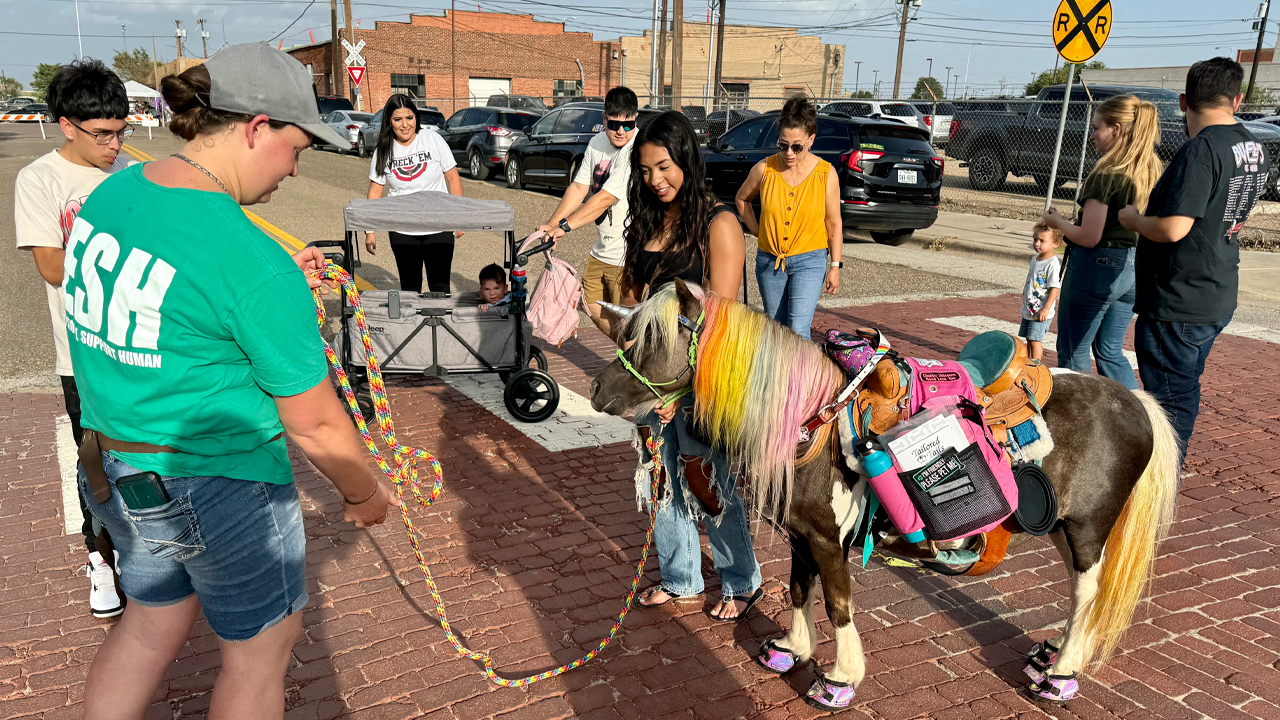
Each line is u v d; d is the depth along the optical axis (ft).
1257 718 9.77
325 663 10.55
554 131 53.47
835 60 195.11
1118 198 14.67
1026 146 58.44
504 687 10.18
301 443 6.50
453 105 144.36
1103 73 143.74
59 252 10.33
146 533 6.34
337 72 143.23
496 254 37.22
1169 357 14.12
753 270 36.50
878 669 10.69
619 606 11.96
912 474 8.01
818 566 9.18
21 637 10.91
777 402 8.17
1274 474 16.76
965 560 9.07
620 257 17.38
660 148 9.71
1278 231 45.42
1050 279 20.86
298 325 6.13
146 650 7.14
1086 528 9.41
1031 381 9.08
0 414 18.84
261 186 6.61
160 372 6.00
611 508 14.85
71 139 10.44
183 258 5.82
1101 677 10.54
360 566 12.83
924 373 8.48
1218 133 12.96
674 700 10.04
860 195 39.81
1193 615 11.91
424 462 16.58
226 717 6.88
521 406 18.94
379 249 37.35
